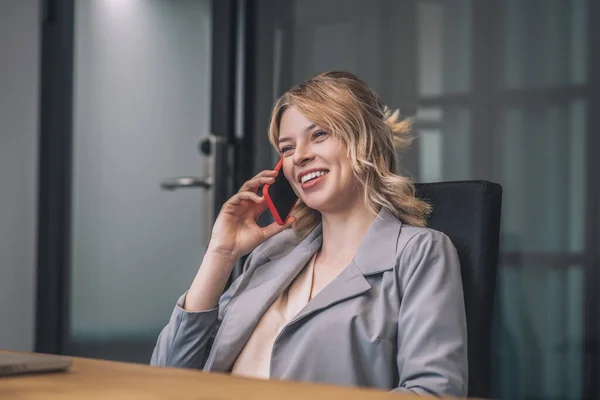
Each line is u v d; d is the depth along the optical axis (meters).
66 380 1.10
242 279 2.04
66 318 3.79
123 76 3.65
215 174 3.37
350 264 1.84
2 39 4.01
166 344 1.99
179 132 3.51
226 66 3.41
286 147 1.95
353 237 1.90
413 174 3.17
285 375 1.75
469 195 1.86
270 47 3.38
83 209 3.75
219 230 2.02
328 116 1.88
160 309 3.55
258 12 3.40
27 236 3.94
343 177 1.88
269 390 0.99
